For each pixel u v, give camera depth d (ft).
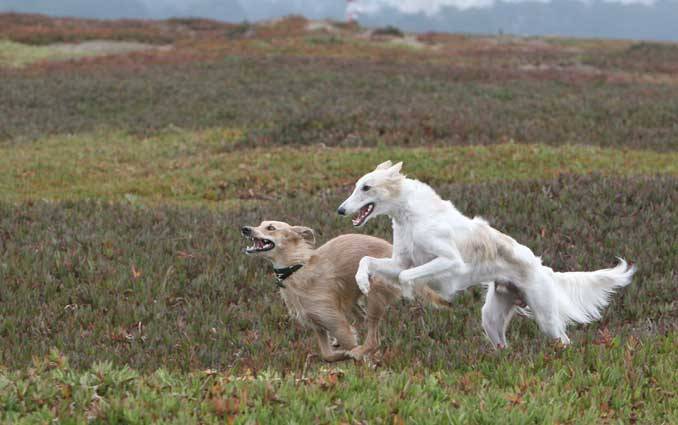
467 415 19.88
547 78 136.26
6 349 27.50
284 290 27.07
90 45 179.42
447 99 109.40
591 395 22.18
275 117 97.25
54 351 23.58
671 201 49.24
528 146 77.05
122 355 27.48
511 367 24.23
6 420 18.81
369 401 20.53
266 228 26.45
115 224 47.83
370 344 27.50
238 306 34.53
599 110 101.55
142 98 111.65
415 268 25.62
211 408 19.85
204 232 46.29
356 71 136.56
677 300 34.22
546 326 28.25
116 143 88.28
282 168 72.43
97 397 20.21
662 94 117.60
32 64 145.69
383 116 92.32
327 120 90.53
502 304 29.17
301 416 19.51
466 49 192.75
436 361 25.82
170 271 38.27
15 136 89.86
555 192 53.26
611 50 196.75
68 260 39.09
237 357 27.76
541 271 28.19
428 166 70.74
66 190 66.28
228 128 93.50
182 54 157.99
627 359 24.44
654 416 21.15
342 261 27.30
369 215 26.23
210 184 68.18
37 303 33.73
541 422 20.07
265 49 172.45
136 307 33.53
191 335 30.32
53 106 106.73
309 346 29.35
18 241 43.55
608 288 29.71
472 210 49.75
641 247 40.98
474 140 83.41
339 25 223.30
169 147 86.28
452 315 32.71
